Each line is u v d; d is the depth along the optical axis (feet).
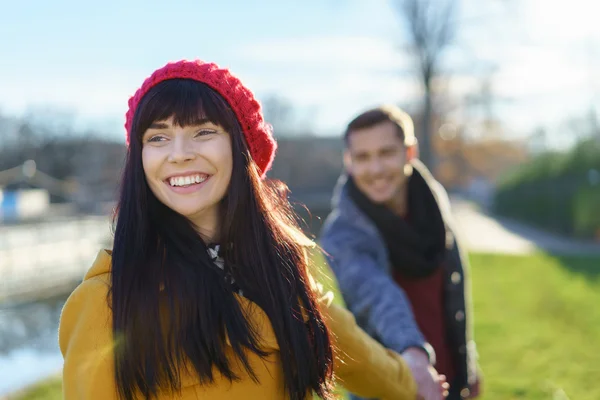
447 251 9.64
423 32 81.71
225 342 5.09
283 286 5.52
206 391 4.98
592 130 83.87
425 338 9.46
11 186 149.69
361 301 8.27
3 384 24.08
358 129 9.26
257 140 5.71
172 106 5.14
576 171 74.43
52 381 20.39
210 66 5.49
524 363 20.07
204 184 5.26
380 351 6.58
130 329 4.80
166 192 5.21
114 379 4.77
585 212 70.74
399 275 9.52
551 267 44.98
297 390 5.42
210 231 5.62
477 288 36.06
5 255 71.77
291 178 157.79
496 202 136.98
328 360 5.75
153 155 5.16
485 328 25.29
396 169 9.25
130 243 5.05
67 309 4.95
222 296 5.15
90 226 104.27
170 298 4.94
